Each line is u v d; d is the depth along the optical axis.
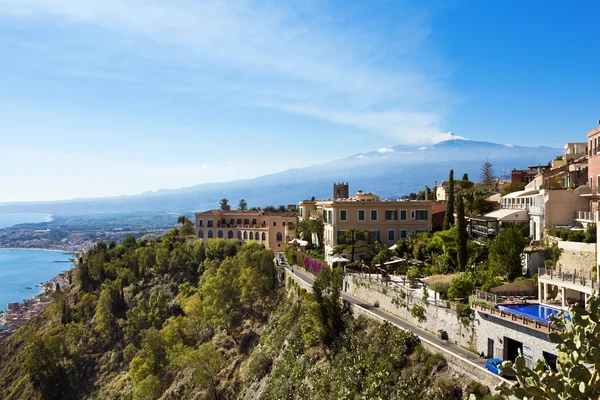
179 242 133.88
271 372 56.25
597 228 38.28
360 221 79.19
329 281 54.41
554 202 54.06
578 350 13.87
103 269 135.12
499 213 66.19
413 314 44.09
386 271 60.16
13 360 119.00
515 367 13.83
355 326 47.75
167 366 79.06
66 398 93.38
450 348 36.72
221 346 76.62
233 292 84.19
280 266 91.31
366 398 36.94
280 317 69.81
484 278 46.94
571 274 37.66
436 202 89.31
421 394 33.75
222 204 153.00
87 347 104.12
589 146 55.25
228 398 62.84
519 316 31.44
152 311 104.50
